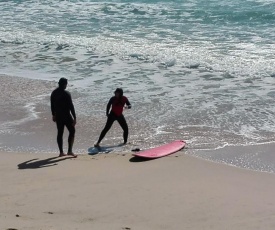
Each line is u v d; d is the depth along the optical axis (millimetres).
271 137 12750
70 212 7883
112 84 17375
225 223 7449
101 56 20938
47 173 10234
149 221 7512
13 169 10594
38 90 17109
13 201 8453
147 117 14305
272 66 18547
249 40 22500
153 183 9555
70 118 11719
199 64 19172
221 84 17109
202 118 14133
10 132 13484
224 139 12680
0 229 6820
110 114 12359
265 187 9477
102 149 12219
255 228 7250
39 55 21719
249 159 11406
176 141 12414
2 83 18031
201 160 11297
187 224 7395
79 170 10453
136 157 11453
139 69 19078
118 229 7070
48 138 13023
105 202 8406
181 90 16578
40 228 6957
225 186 9453
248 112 14531
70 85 17438
